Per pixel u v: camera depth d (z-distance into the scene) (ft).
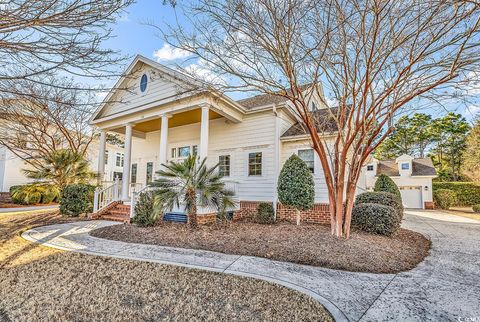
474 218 40.98
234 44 18.81
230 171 35.58
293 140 31.76
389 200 27.27
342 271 14.29
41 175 36.14
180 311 9.83
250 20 16.98
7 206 43.09
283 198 26.99
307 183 26.66
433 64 17.37
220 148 36.73
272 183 32.24
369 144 20.92
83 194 33.47
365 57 18.34
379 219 22.82
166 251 17.87
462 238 24.27
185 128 40.65
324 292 11.51
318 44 17.43
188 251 17.88
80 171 38.42
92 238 21.54
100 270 14.24
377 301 10.69
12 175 55.11
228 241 20.06
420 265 15.87
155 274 13.62
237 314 9.59
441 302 10.68
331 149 29.07
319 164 30.45
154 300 10.74
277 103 32.27
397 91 19.01
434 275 13.98
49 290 11.71
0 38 10.58
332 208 21.84
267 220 28.09
